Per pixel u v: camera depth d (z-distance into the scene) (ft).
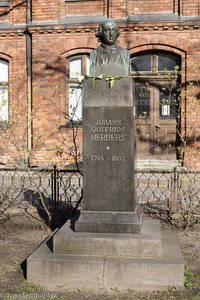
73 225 17.79
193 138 43.19
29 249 20.58
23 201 26.35
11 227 24.12
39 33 46.14
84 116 17.67
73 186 26.23
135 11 45.03
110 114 17.53
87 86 17.71
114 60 18.19
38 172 29.58
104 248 16.43
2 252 20.16
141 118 46.37
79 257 16.22
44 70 46.21
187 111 43.09
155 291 15.48
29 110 42.93
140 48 44.91
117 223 17.03
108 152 17.56
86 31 45.60
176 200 24.45
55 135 45.01
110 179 17.52
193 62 44.04
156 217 24.39
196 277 16.74
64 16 46.11
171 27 44.24
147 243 16.20
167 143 45.88
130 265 15.64
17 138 39.45
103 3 45.70
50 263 15.96
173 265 15.52
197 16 44.11
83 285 15.80
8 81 48.03
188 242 21.52
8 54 47.91
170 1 44.62
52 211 24.27
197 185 29.35
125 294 15.29
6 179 31.68
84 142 17.67
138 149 46.39
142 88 46.39
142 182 34.09
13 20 47.80
